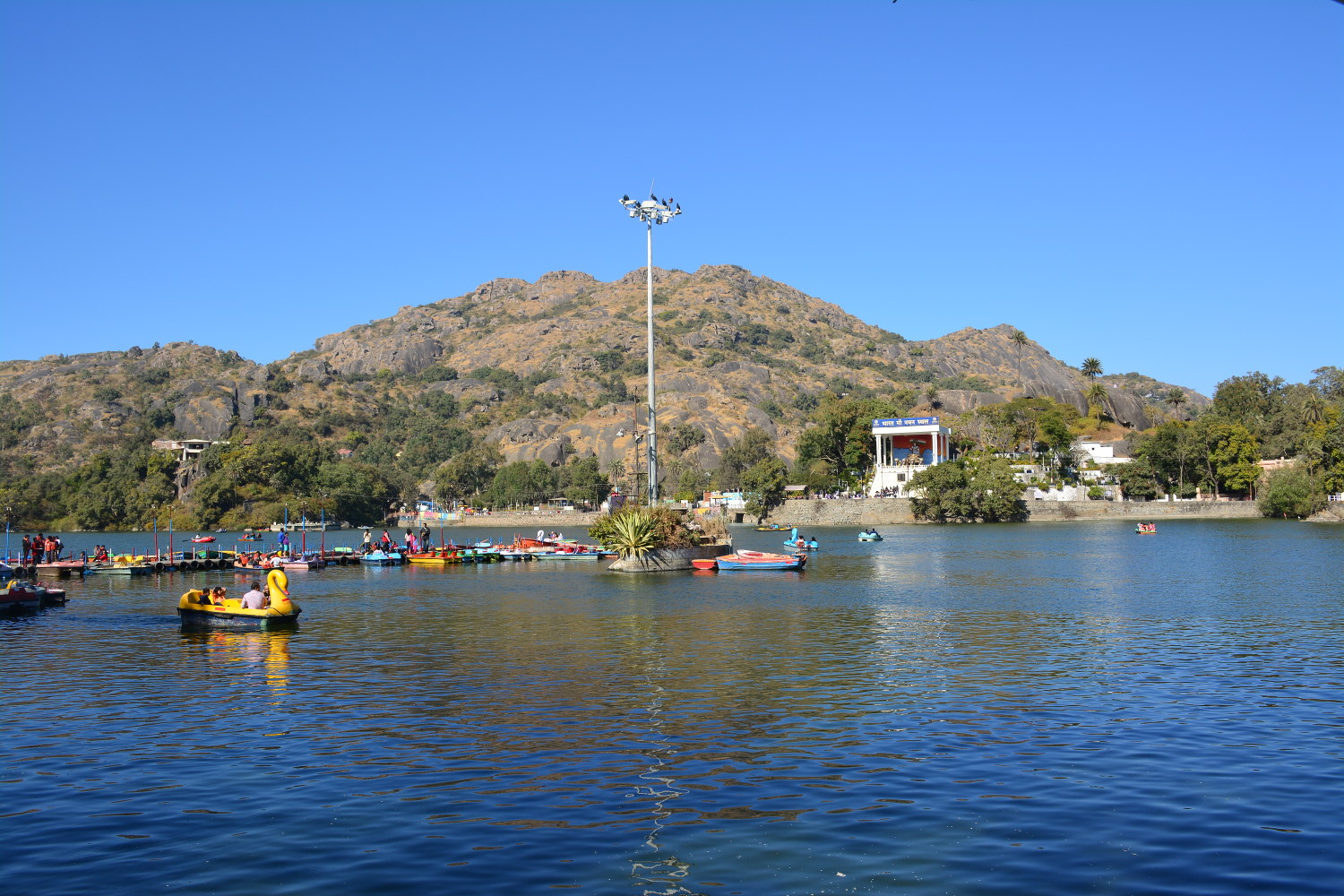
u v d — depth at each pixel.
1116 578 71.75
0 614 54.47
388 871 16.78
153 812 19.92
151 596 66.12
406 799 20.56
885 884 16.08
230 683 33.56
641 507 85.44
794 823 18.97
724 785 21.39
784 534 157.62
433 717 27.97
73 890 16.14
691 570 82.31
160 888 16.17
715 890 15.93
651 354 85.75
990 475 177.12
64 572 82.38
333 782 21.77
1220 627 45.47
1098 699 29.88
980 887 15.97
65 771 22.77
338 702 30.23
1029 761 23.08
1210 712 27.92
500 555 98.81
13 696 31.45
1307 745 24.33
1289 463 195.12
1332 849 17.47
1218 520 173.62
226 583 75.94
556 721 27.30
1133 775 21.89
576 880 16.36
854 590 64.38
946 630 45.31
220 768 22.95
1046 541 121.12
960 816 19.30
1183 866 16.78
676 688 31.84
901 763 22.95
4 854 17.72
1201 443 195.00
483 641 42.91
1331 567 78.75
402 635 44.91
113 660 38.47
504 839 18.27
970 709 28.59
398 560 95.62
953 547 113.00
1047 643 41.06
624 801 20.36
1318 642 40.97
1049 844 17.80
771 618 50.06
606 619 50.22
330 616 52.66
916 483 181.38
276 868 16.95
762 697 30.39
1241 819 19.03
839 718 27.53
